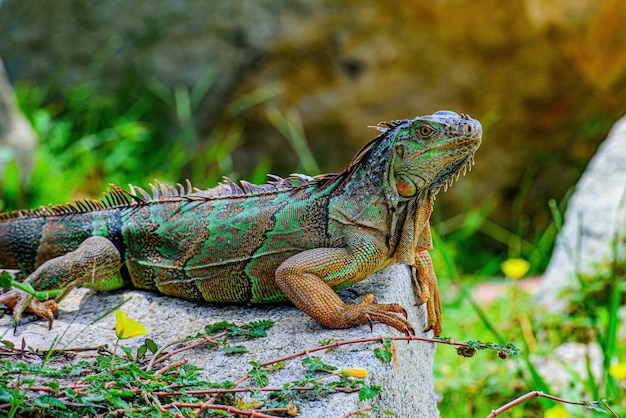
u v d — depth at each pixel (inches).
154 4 481.4
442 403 270.4
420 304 205.3
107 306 208.8
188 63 472.4
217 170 465.7
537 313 317.4
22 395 146.4
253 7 470.0
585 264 328.8
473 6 458.0
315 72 468.8
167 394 158.1
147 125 470.3
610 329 245.8
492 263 442.6
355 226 188.7
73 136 454.3
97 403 155.3
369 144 191.9
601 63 475.2
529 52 468.8
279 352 178.1
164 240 209.9
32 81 481.7
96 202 222.2
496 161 489.4
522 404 265.7
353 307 183.0
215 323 192.5
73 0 490.9
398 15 463.5
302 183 206.4
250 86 470.0
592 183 366.3
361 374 162.1
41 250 219.8
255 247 197.6
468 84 472.4
